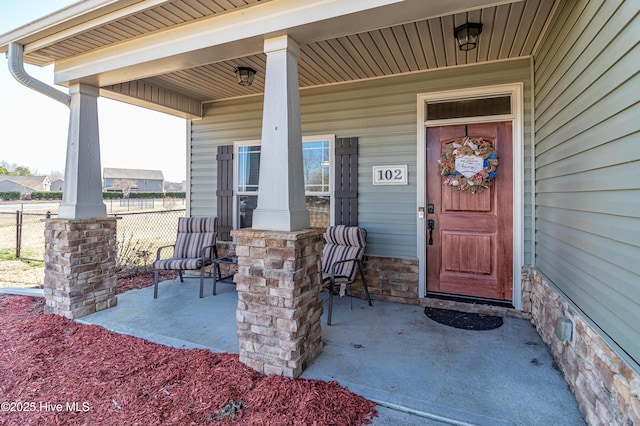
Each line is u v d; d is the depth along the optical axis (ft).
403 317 11.13
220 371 7.66
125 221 34.53
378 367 7.81
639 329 4.51
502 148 11.57
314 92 14.17
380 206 13.12
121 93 13.05
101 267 11.98
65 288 11.08
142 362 8.14
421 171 12.43
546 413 6.14
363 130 13.37
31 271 18.70
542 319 9.38
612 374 5.03
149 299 13.30
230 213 16.33
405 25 9.07
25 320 11.10
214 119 16.74
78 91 11.48
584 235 6.53
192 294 14.01
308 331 7.97
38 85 10.77
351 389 6.89
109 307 12.22
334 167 13.85
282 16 7.68
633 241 4.69
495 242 11.71
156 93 14.53
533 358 8.22
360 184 13.46
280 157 7.98
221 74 13.12
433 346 8.92
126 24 8.83
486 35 9.55
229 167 16.26
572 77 7.18
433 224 12.51
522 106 11.07
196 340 9.41
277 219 7.91
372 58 11.27
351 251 12.39
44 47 10.23
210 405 6.39
